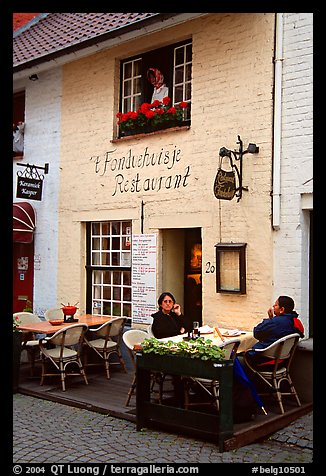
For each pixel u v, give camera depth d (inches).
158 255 359.6
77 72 417.7
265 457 223.3
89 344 346.3
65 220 421.4
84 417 272.8
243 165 316.5
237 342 258.7
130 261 383.2
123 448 231.1
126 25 352.8
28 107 453.1
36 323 354.3
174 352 240.2
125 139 380.2
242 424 244.5
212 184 331.6
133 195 374.9
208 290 330.3
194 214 339.6
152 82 379.6
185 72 360.5
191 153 343.3
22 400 305.3
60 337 315.9
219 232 326.3
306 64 295.9
